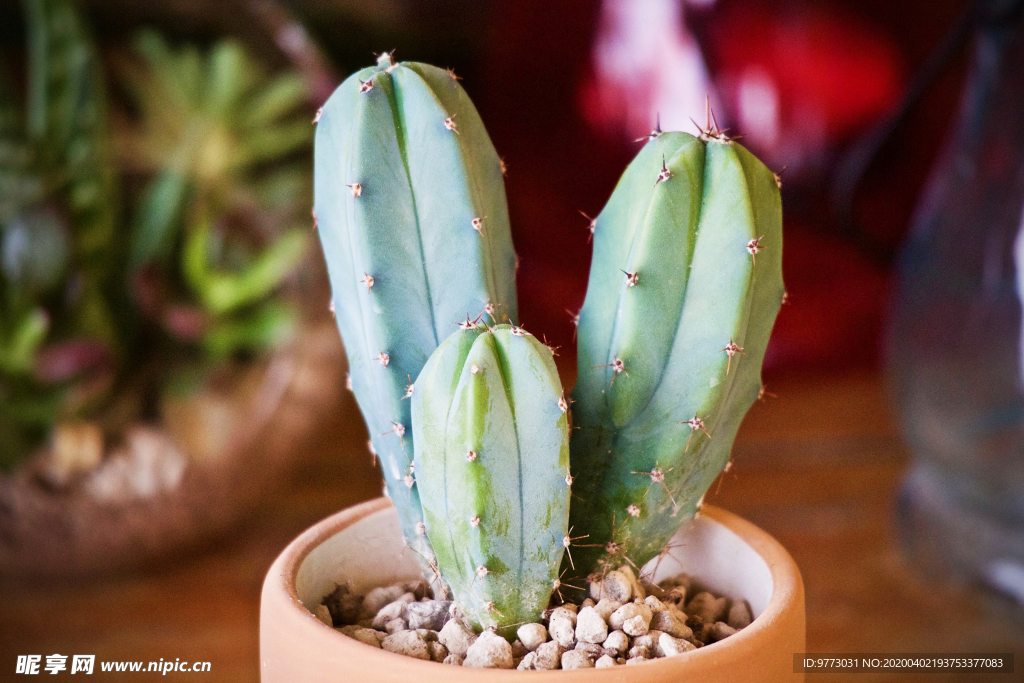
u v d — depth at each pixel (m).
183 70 0.91
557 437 0.35
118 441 0.77
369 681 0.35
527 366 0.35
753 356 0.37
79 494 0.72
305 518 0.84
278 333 0.82
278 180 0.92
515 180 1.13
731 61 1.06
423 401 0.35
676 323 0.37
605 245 0.37
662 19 1.04
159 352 0.84
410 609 0.38
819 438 1.00
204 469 0.75
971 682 0.59
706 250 0.36
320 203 0.38
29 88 0.95
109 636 0.66
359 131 0.36
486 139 0.38
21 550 0.71
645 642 0.36
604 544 0.38
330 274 0.38
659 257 0.36
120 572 0.74
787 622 0.36
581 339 0.38
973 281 0.71
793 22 1.07
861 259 1.18
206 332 0.82
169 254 0.87
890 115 1.00
